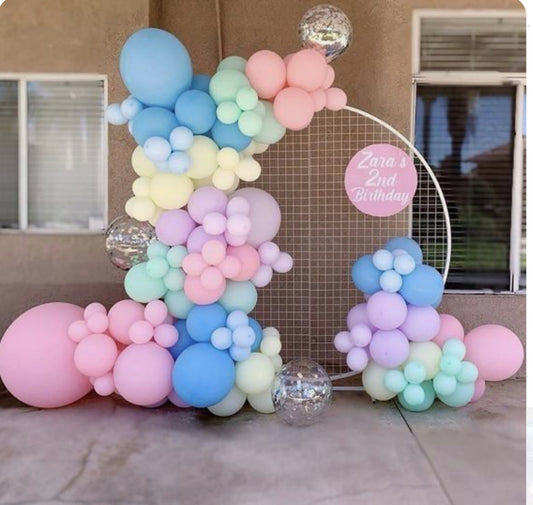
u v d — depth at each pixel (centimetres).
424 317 341
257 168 323
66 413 355
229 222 310
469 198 443
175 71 306
